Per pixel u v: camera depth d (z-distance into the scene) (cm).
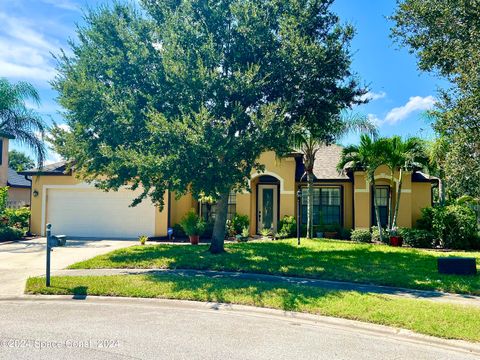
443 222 1644
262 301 773
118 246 1670
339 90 1348
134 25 1261
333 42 1291
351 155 1869
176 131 1034
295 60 1217
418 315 680
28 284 903
